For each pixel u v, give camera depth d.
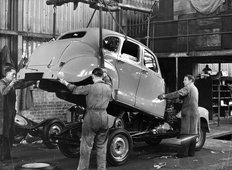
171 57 13.04
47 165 5.43
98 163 5.56
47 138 7.89
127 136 6.72
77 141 6.65
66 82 5.66
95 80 5.58
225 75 18.12
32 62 6.56
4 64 9.98
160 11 13.52
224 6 11.99
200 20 12.37
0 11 10.53
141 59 7.41
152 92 7.59
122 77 6.86
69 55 6.27
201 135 8.49
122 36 7.18
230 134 11.73
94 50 6.53
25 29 11.07
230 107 17.19
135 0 14.51
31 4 11.21
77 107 9.61
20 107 10.63
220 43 11.86
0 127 6.69
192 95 7.60
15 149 8.16
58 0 7.25
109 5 7.12
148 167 6.59
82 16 12.71
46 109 11.34
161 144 9.31
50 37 11.64
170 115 8.21
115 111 7.35
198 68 16.50
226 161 7.26
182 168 6.53
